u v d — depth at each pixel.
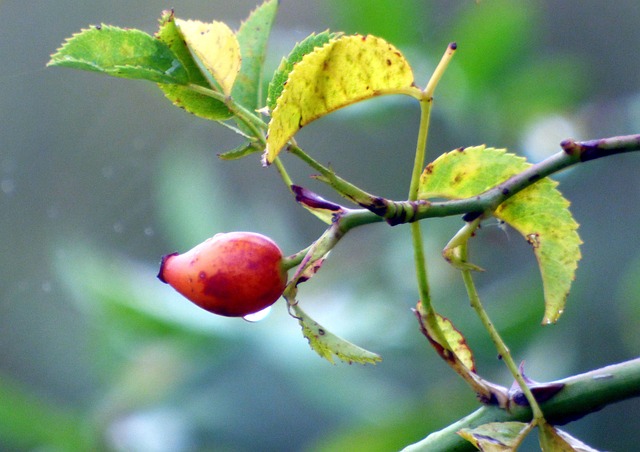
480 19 0.65
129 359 0.71
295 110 0.47
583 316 0.84
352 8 0.65
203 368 0.71
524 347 0.67
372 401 0.68
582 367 0.81
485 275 0.84
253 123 0.49
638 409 0.82
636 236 0.87
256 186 1.16
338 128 1.09
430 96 0.48
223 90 0.49
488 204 0.48
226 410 0.69
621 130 0.66
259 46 0.50
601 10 1.05
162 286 0.72
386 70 0.47
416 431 0.62
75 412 0.74
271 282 0.48
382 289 0.75
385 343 0.71
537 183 0.49
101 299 0.68
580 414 0.49
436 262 0.74
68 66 0.49
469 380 0.49
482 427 0.48
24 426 0.68
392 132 0.82
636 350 0.78
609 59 1.04
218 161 1.18
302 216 1.15
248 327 0.69
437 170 0.49
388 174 1.05
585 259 0.89
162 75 0.49
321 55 0.47
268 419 0.71
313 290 0.77
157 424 0.69
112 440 0.68
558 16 1.05
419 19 0.66
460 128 0.67
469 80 0.66
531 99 0.66
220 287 0.48
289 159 1.15
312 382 0.68
